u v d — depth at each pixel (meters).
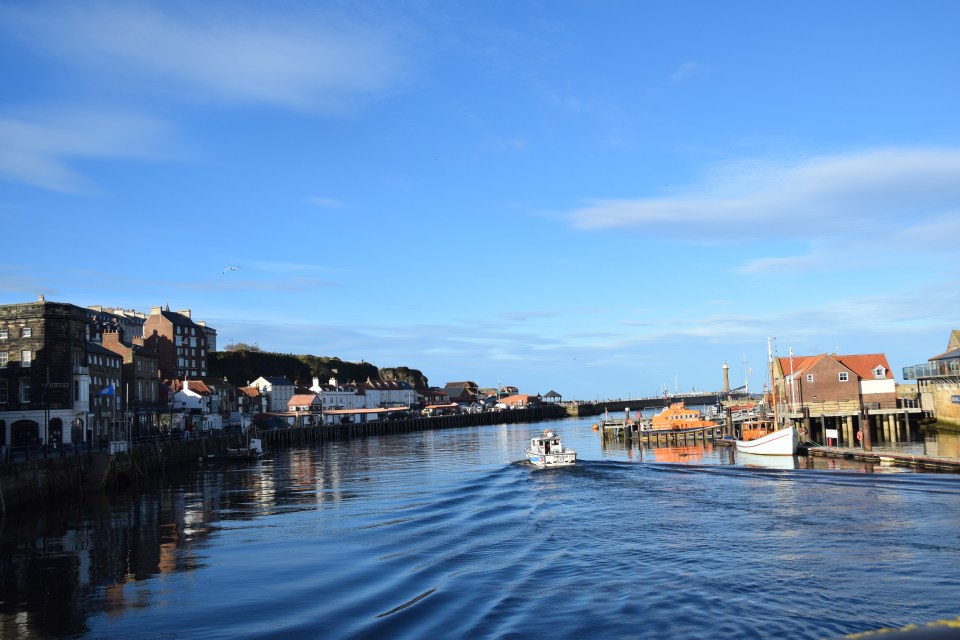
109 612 24.34
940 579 24.67
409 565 29.31
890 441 79.12
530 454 71.38
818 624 20.77
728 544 31.02
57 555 33.62
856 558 27.73
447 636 20.58
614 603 23.27
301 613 23.38
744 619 21.36
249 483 63.06
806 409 82.81
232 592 26.25
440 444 117.62
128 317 173.88
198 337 162.38
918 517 34.78
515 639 20.20
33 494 47.47
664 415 98.50
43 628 22.94
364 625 21.80
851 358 96.75
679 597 23.69
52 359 69.25
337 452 103.25
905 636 8.56
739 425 96.81
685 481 52.56
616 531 34.84
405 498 50.12
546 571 27.59
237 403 159.00
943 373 88.06
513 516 40.41
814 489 45.06
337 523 40.34
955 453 62.47
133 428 96.12
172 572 29.73
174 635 21.83
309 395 176.50
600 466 64.94
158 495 55.12
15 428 67.88
